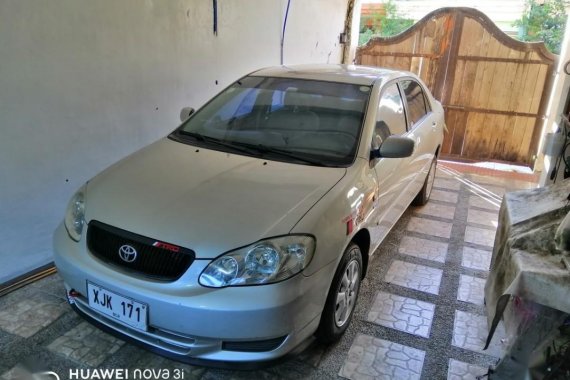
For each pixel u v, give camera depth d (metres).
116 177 2.19
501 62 5.84
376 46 6.50
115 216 1.91
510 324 1.90
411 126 3.32
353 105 2.65
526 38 7.75
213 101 2.95
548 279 1.62
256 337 1.72
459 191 4.88
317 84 2.84
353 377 2.08
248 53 4.57
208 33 3.90
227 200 1.96
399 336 2.38
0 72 2.37
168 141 2.63
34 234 2.76
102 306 1.86
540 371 1.76
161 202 1.95
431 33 6.12
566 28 5.36
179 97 3.73
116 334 1.91
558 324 1.70
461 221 4.04
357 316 2.53
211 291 1.69
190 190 2.03
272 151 2.43
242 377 2.04
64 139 2.81
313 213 1.91
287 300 1.71
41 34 2.53
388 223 2.96
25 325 2.29
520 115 5.92
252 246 1.74
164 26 3.40
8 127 2.47
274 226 1.81
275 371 2.09
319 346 2.26
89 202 2.04
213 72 4.09
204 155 2.40
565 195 2.10
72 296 2.04
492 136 6.13
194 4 3.66
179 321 1.70
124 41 3.08
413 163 3.32
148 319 1.75
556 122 4.01
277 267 1.73
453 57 6.07
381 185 2.57
